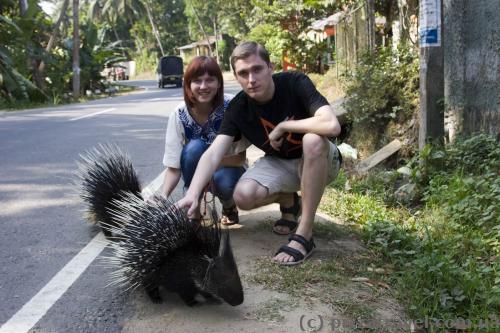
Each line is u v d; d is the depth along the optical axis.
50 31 15.62
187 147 2.48
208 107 2.46
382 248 2.46
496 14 3.50
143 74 41.44
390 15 7.36
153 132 6.63
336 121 2.12
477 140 3.47
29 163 4.64
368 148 4.55
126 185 2.52
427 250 2.50
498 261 2.43
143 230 1.93
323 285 2.05
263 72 2.14
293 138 2.28
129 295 2.05
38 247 2.58
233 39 32.09
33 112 10.41
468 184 3.10
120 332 1.79
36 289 2.12
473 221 2.89
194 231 1.92
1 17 10.88
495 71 3.54
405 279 2.12
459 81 3.86
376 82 4.46
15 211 3.19
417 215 3.20
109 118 8.52
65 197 3.49
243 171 2.60
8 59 11.83
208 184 2.42
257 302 1.90
